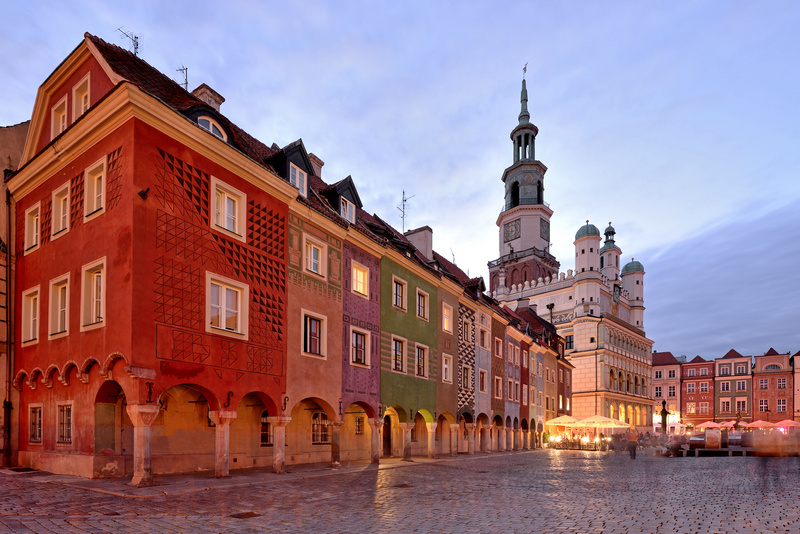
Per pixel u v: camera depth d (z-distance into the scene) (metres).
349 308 21.05
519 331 40.44
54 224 16.20
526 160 90.44
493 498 12.73
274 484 14.33
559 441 44.62
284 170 19.14
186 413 16.80
